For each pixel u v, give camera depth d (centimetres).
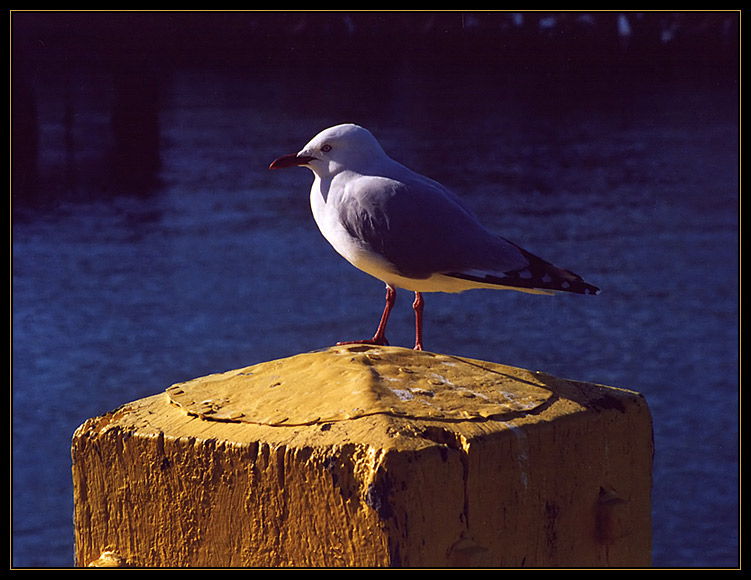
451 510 328
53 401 1451
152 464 362
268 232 2678
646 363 1614
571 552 370
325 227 594
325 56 8244
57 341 1741
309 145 595
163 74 7525
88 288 2108
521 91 6825
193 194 3278
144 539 367
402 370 386
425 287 585
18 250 2475
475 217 591
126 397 1497
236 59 8150
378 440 323
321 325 1855
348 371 379
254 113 5628
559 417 364
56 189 3412
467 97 6469
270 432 345
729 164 3822
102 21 7300
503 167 3853
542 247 2517
